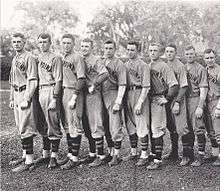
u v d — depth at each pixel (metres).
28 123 5.55
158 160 5.39
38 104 5.74
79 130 5.52
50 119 5.49
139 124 5.46
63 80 5.48
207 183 4.80
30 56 5.55
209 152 6.16
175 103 5.42
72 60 5.45
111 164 5.56
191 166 5.45
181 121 5.50
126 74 5.51
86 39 5.58
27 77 5.52
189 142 5.58
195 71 5.51
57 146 5.62
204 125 5.66
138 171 5.29
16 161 5.91
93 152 5.77
